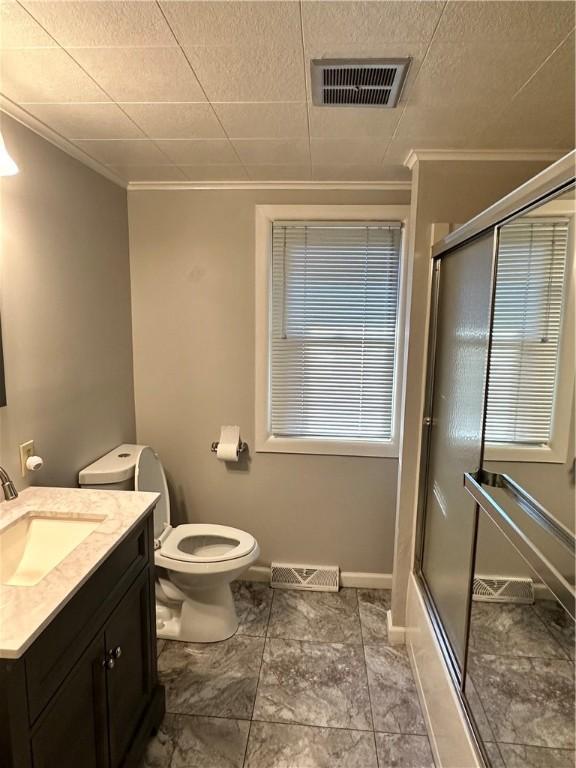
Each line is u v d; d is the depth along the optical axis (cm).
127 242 237
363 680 192
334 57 116
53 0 94
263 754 158
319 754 159
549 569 109
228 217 234
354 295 240
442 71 122
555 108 144
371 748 161
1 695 88
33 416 163
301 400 251
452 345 173
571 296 126
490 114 148
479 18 100
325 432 252
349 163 199
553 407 125
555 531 115
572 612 99
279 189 230
